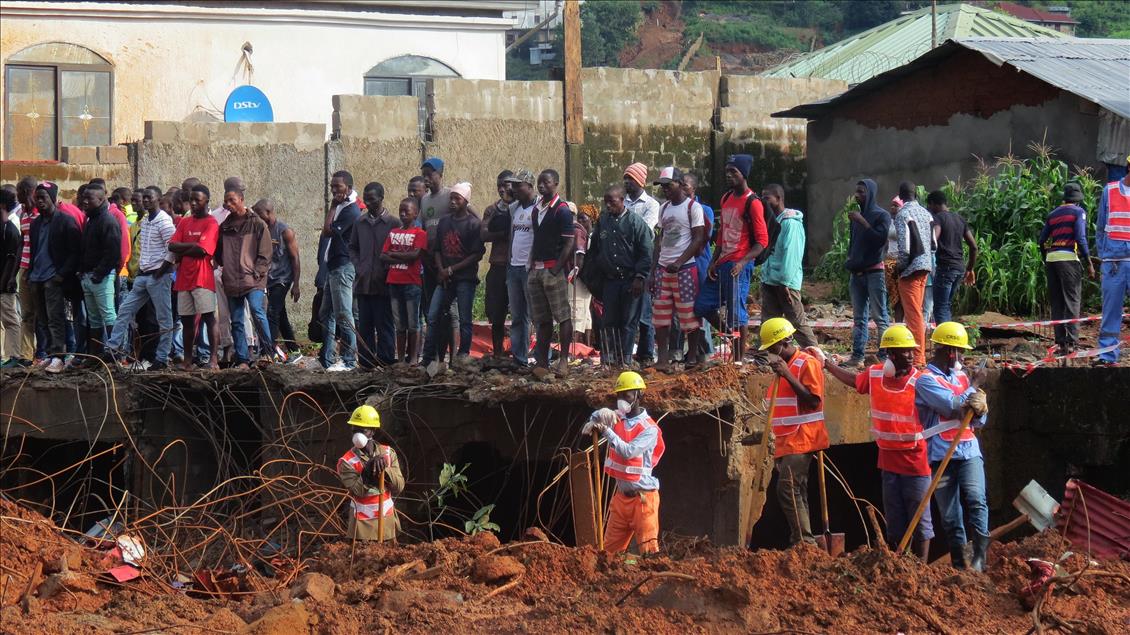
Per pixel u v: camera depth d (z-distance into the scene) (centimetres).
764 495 1154
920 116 2123
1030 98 1939
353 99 2056
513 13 2970
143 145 1959
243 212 1391
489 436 1256
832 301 1980
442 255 1298
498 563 870
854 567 856
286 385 1255
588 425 975
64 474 1562
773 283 1227
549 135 2175
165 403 1344
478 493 1418
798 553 872
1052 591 844
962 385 943
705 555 902
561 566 886
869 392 970
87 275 1421
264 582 990
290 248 1471
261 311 1401
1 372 1431
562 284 1203
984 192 1872
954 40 2002
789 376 965
